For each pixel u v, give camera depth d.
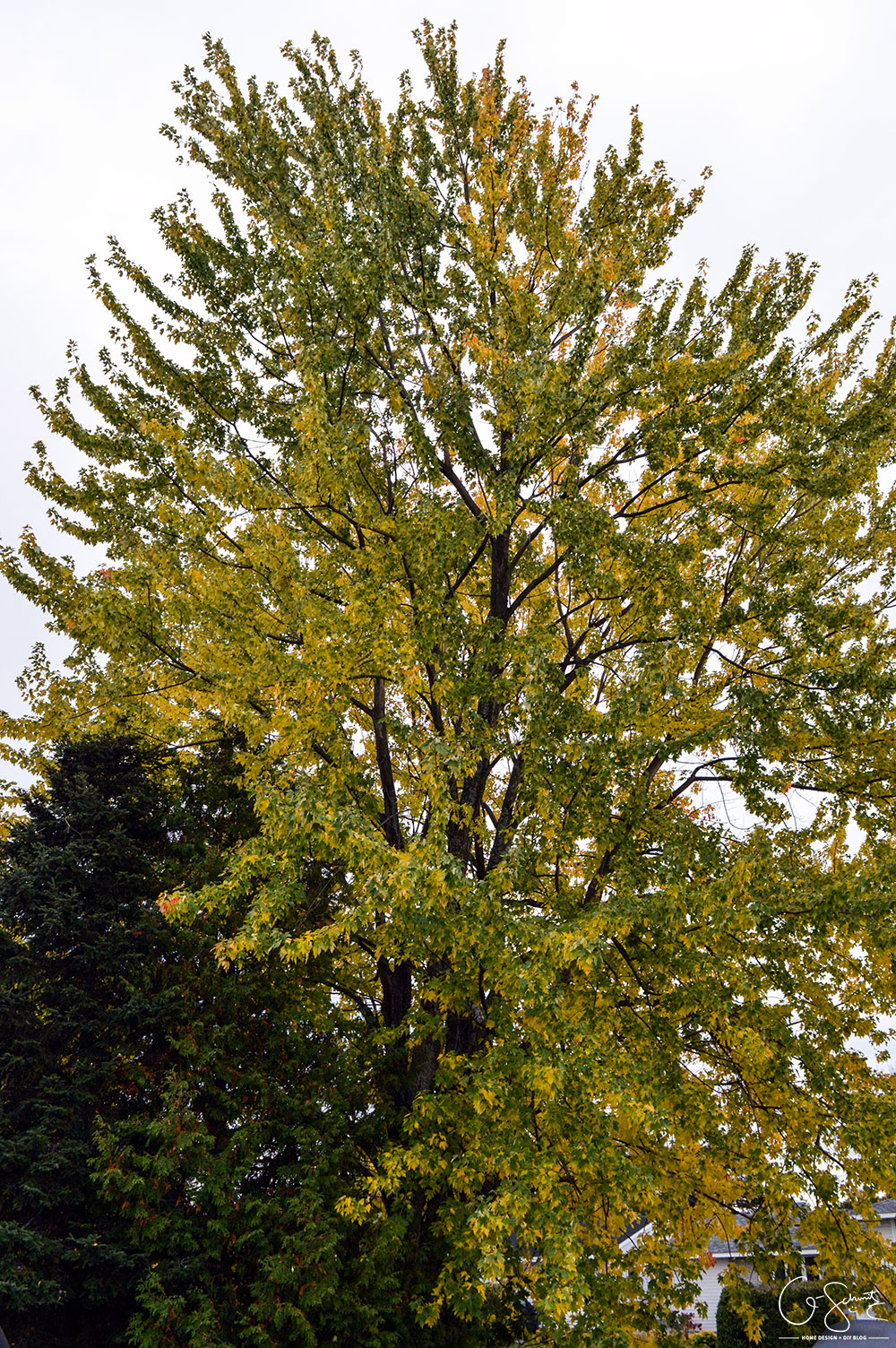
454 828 9.03
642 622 9.64
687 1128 7.34
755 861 6.79
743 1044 6.83
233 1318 6.74
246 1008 8.38
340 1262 6.95
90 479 9.20
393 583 7.80
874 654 8.16
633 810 7.77
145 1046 7.96
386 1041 8.32
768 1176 6.91
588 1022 7.42
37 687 9.70
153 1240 6.87
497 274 8.84
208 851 8.70
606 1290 6.81
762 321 8.83
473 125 10.87
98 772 8.98
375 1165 7.98
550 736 7.34
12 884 7.91
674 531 8.93
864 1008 8.61
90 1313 6.94
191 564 8.19
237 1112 7.82
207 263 9.48
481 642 8.19
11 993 7.33
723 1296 8.00
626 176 9.91
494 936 6.38
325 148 10.13
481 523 9.48
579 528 8.04
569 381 7.88
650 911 6.64
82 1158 7.01
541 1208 5.88
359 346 8.70
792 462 7.99
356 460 8.34
